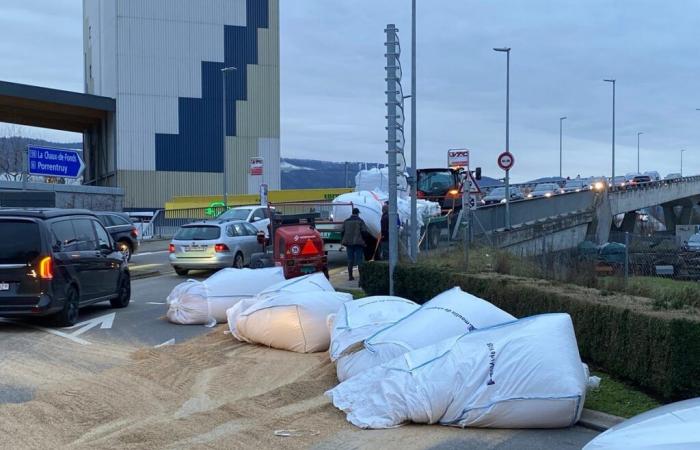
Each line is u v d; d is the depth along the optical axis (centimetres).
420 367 702
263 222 2420
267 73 5809
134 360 952
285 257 1609
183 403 752
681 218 7069
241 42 5741
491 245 2023
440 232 2280
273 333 1018
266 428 669
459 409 675
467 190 1909
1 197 2483
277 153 5850
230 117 5716
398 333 808
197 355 980
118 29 5456
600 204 3216
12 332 1142
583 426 689
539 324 708
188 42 5606
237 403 748
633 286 1295
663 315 798
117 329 1201
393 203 1336
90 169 6706
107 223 2353
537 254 1933
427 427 682
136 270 2177
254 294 1272
